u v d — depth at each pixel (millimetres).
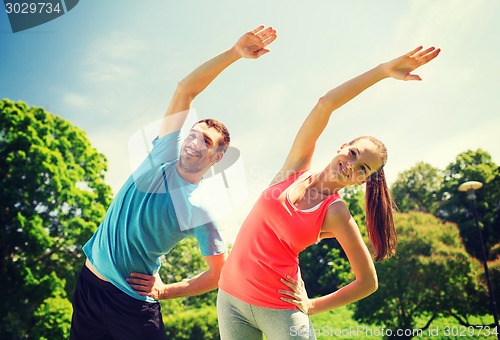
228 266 2014
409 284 13664
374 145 1974
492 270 13703
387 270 13852
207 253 2277
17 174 13641
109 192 15094
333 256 15625
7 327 12977
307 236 1908
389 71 2012
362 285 1962
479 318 13352
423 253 13805
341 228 1916
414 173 15781
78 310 2209
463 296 13438
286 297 1909
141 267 2195
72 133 14391
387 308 13711
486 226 15477
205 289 2301
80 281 2227
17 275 13164
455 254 13672
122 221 2150
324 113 2055
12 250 13500
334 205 1921
